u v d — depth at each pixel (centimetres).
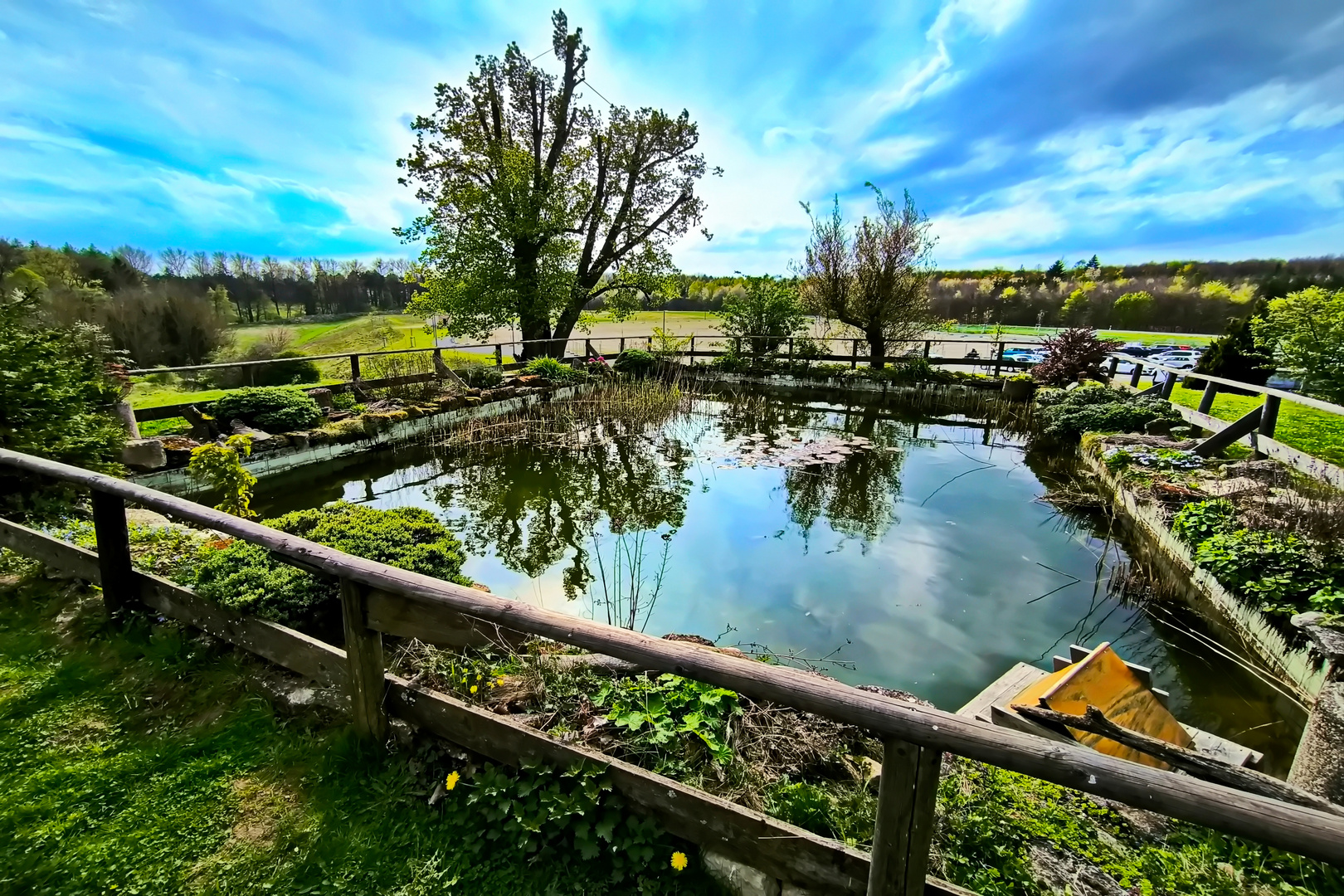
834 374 1276
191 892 139
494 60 1253
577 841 145
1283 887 144
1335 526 339
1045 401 991
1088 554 474
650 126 1350
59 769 173
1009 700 232
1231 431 576
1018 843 159
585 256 1450
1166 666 328
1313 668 271
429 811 159
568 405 1022
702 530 531
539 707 200
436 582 154
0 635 238
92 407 513
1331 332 665
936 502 604
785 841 129
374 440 773
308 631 241
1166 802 84
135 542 326
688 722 189
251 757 178
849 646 343
